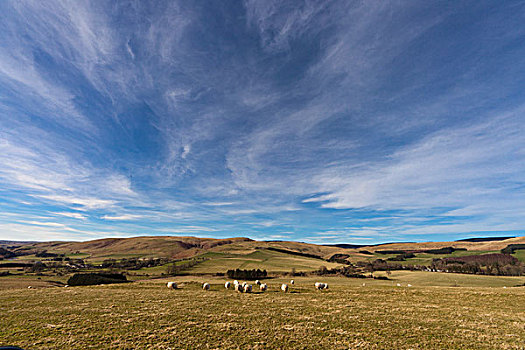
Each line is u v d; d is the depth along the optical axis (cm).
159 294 3102
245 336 1656
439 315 2219
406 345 1545
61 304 2475
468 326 1903
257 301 2753
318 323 1944
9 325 1812
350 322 1977
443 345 1549
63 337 1593
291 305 2567
